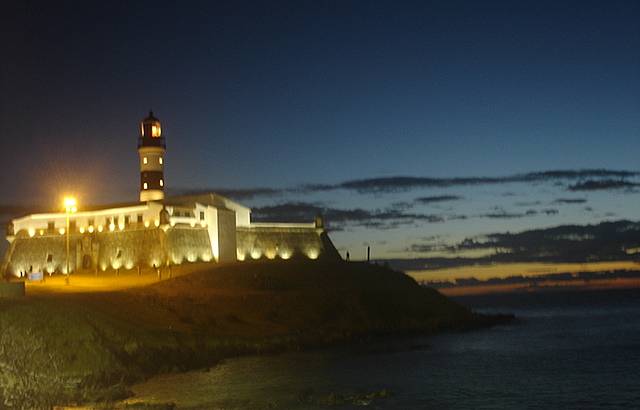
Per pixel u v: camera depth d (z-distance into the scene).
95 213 152.00
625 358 103.19
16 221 157.25
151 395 69.12
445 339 129.25
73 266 149.00
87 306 93.44
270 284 139.38
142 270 141.50
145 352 84.56
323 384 77.19
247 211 165.50
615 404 68.69
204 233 153.00
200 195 160.62
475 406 67.19
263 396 68.81
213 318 113.00
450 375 85.00
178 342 94.00
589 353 109.50
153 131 160.50
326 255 172.12
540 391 75.12
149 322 100.12
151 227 145.88
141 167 160.12
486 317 179.25
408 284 166.12
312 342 112.38
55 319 79.38
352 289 146.12
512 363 96.50
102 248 149.00
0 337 72.62
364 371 87.00
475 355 105.06
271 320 122.12
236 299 125.19
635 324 182.12
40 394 62.97
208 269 140.12
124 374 75.56
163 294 117.06
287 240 168.25
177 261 144.62
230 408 62.66
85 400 62.84
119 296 107.94
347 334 122.25
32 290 110.31
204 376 81.00
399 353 105.88
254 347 102.00
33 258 152.38
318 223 173.75
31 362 70.38
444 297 174.38
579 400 70.50
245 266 146.88
